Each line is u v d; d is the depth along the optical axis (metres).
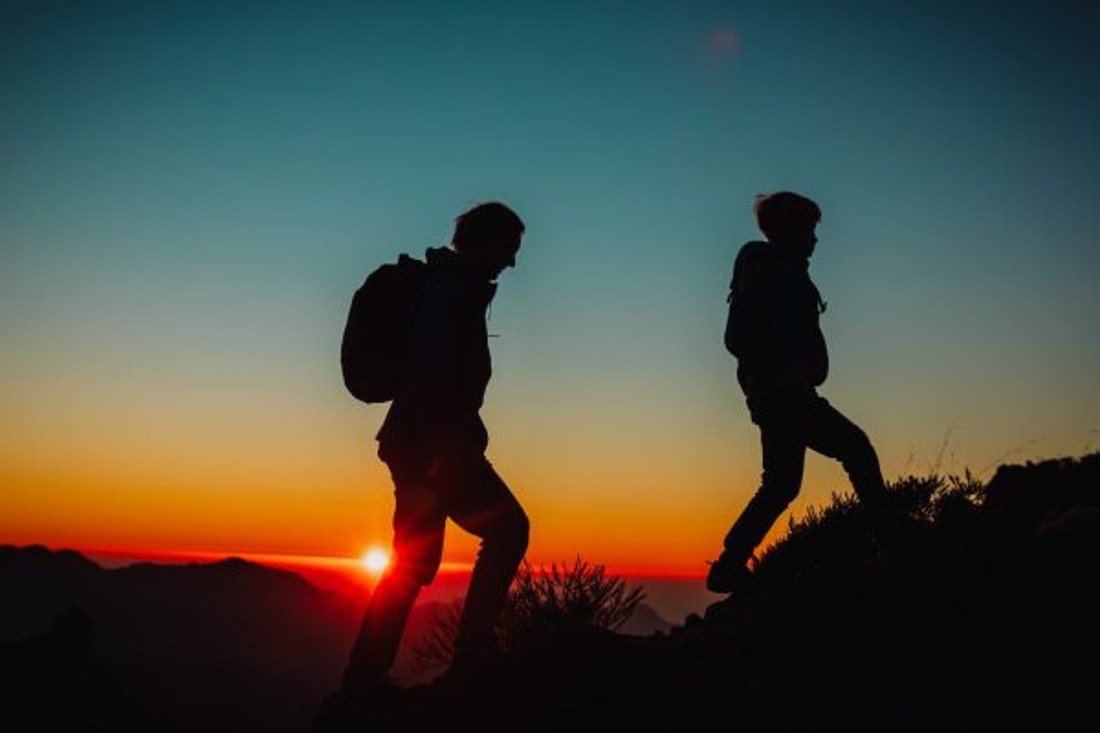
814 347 6.45
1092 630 3.93
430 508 5.52
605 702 5.07
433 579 5.57
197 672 166.38
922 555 5.18
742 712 4.36
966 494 7.29
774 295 6.52
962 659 4.05
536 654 5.61
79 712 78.44
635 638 5.93
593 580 6.78
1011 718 3.69
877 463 6.41
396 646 5.54
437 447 5.40
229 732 129.88
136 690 146.62
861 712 4.04
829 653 4.40
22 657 82.00
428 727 5.27
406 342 5.62
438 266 5.67
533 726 4.97
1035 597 4.26
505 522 5.62
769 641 4.70
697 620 6.46
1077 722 3.55
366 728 5.33
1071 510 5.25
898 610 4.48
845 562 6.72
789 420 6.40
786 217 6.71
